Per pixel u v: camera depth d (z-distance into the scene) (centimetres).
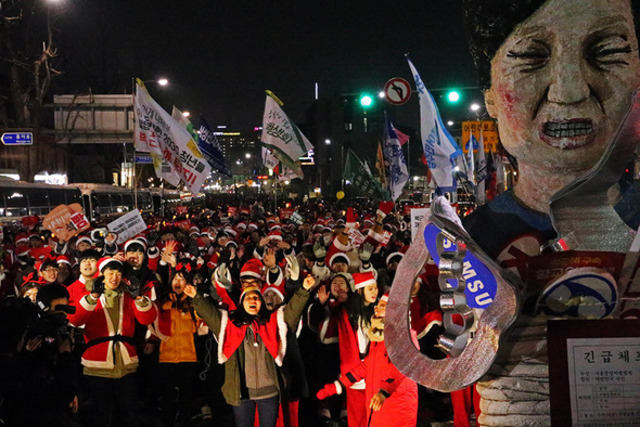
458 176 981
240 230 1684
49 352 594
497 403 172
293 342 641
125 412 641
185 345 722
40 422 593
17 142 2134
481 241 188
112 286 636
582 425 156
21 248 1252
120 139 3016
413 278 186
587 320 156
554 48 174
